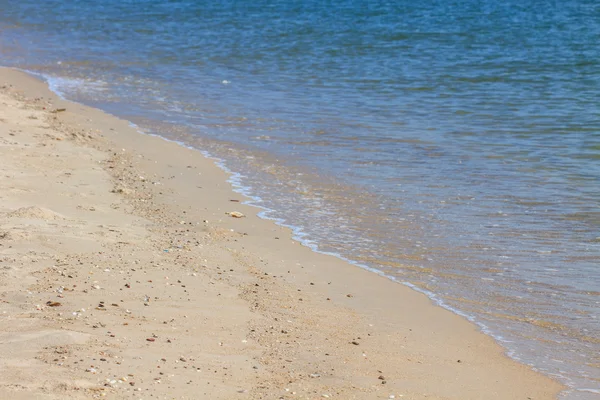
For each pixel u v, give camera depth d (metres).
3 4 52.56
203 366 7.60
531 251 11.52
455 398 7.49
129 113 21.11
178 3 53.16
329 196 14.15
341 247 11.73
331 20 44.28
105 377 7.03
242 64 30.52
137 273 9.99
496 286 10.37
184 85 25.88
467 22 43.34
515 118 20.89
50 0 55.31
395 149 17.48
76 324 8.25
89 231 11.41
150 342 8.00
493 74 28.39
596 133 18.97
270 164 16.22
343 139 18.41
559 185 14.70
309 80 27.06
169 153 16.88
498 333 9.09
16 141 16.48
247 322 8.89
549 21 43.34
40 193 13.19
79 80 26.36
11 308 8.59
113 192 13.80
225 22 43.41
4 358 7.24
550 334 9.08
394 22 43.44
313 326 8.98
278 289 10.06
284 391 7.27
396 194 14.25
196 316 8.88
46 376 6.89
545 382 7.96
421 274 10.77
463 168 15.92
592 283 10.40
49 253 10.35
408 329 9.12
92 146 17.00
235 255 11.18
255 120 20.44
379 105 22.69
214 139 18.31
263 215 13.09
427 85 26.19
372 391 7.48
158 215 12.76
